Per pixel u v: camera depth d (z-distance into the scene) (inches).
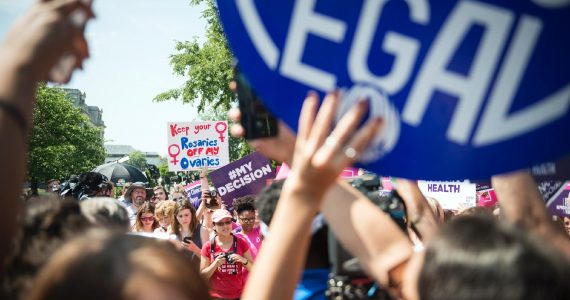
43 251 54.7
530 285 34.8
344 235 50.3
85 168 2396.7
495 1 43.7
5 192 36.7
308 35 47.3
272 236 40.4
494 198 232.8
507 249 36.2
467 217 40.2
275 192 70.2
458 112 44.8
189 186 386.6
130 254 36.2
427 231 72.4
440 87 45.0
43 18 39.4
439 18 44.8
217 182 281.3
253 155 283.1
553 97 43.1
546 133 43.4
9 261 50.5
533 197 52.9
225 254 192.7
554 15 42.8
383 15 45.8
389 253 48.4
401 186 74.6
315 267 64.6
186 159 376.5
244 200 211.6
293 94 47.7
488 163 44.4
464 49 44.6
